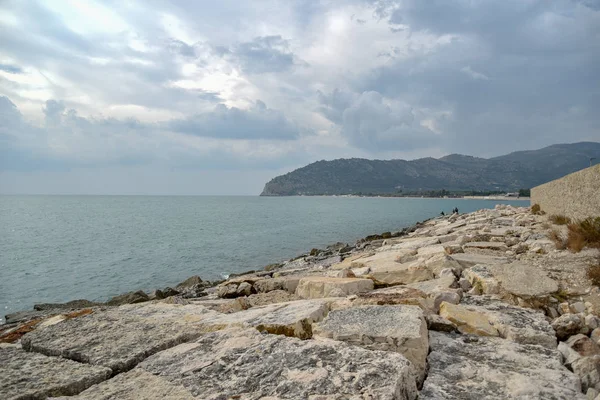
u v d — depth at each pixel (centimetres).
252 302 824
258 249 3175
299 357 317
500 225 2042
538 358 391
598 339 452
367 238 3038
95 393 273
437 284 759
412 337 360
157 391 275
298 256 2652
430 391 323
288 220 6356
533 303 623
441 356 395
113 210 10456
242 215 7894
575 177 1530
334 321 425
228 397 264
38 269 2430
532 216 2256
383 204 15412
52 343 372
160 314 499
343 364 298
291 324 436
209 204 15800
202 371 306
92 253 3009
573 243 1045
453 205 13750
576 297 652
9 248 3278
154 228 5022
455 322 473
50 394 274
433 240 1642
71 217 7438
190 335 398
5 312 1603
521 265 795
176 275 2266
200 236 4075
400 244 1747
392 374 277
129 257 2833
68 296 1844
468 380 344
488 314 525
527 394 319
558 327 471
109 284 2064
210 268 2456
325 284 782
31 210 10331
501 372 359
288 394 262
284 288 1003
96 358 334
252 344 353
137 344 368
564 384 338
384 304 518
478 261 959
